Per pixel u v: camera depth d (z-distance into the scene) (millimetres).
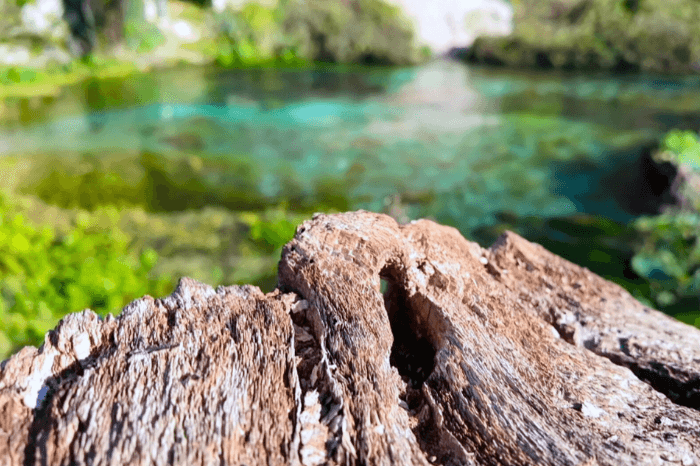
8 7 12227
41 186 8148
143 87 13023
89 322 1655
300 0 15750
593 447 1448
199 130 11109
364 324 1689
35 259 5402
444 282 1974
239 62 14992
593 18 16234
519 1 17656
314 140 11125
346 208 8492
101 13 13484
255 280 6012
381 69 16203
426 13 17484
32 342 4586
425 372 1846
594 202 8906
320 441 1414
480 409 1558
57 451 1313
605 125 12203
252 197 8500
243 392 1476
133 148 9906
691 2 15773
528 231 7906
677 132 9695
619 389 1663
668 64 15758
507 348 1760
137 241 6699
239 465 1310
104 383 1469
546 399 1596
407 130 11906
